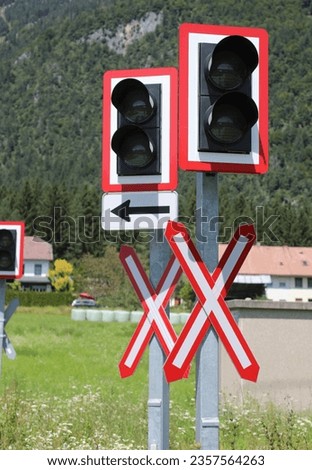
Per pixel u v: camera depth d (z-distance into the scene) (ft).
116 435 61.72
